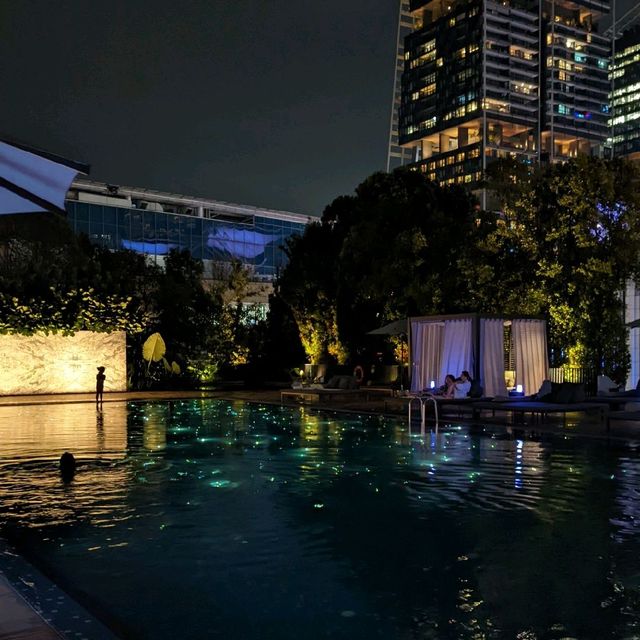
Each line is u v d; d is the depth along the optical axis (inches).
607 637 179.3
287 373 1529.3
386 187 1246.9
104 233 2365.9
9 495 359.3
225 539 274.7
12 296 1189.7
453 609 199.3
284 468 442.0
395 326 1039.0
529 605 201.8
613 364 1016.2
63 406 971.9
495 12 7470.5
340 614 195.9
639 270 1002.7
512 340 909.2
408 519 307.0
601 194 976.9
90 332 1261.1
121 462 468.4
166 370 1391.5
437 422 677.3
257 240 2775.6
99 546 264.8
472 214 1248.2
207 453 509.4
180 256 1547.7
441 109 7800.2
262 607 201.8
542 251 1019.9
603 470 430.3
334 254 1349.7
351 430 660.1
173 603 205.2
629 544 265.1
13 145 154.3
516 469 434.3
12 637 161.3
